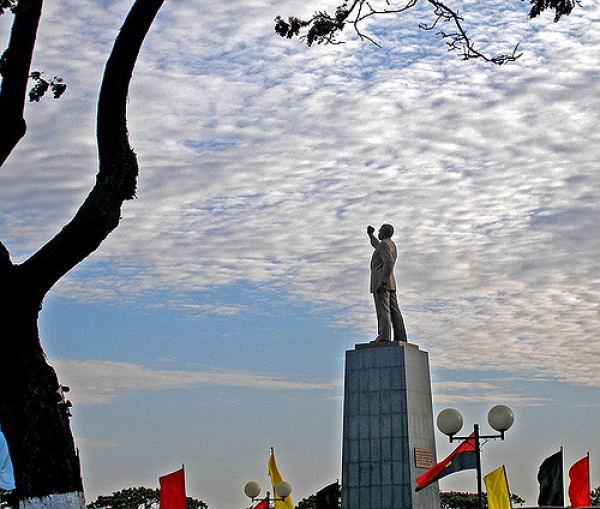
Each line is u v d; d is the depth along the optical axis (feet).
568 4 63.67
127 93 55.16
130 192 55.31
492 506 107.34
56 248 53.98
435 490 144.36
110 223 54.75
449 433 93.20
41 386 54.08
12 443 53.57
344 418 146.72
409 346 147.74
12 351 53.36
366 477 143.23
